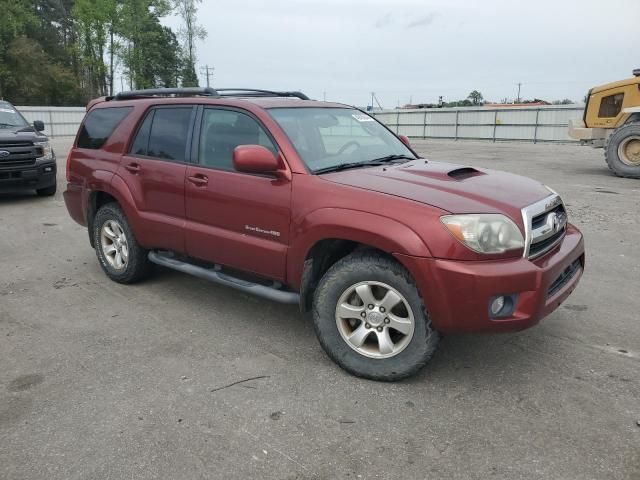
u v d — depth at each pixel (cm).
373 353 345
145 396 330
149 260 516
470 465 267
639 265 587
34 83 5262
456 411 313
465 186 349
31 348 397
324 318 356
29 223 832
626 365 365
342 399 326
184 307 475
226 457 274
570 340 404
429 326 324
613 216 836
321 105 454
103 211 527
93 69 5688
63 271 582
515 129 2708
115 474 262
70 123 3856
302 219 358
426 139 3077
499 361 372
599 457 271
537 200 349
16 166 983
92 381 349
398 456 274
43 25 7194
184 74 6019
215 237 417
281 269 380
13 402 325
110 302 488
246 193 393
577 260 390
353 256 346
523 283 308
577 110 2484
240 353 387
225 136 421
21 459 273
